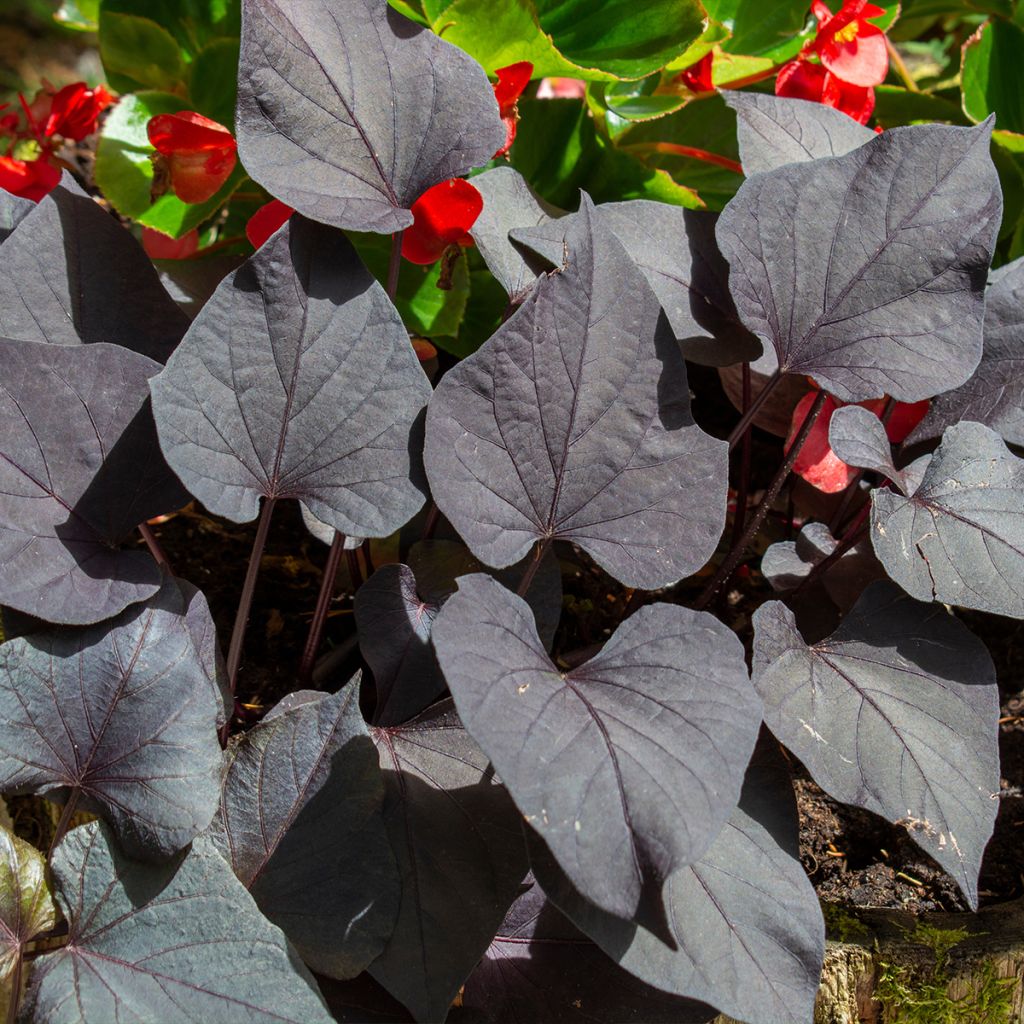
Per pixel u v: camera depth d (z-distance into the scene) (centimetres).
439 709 87
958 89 118
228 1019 80
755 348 90
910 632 87
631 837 78
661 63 99
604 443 85
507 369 83
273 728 84
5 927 82
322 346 84
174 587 85
